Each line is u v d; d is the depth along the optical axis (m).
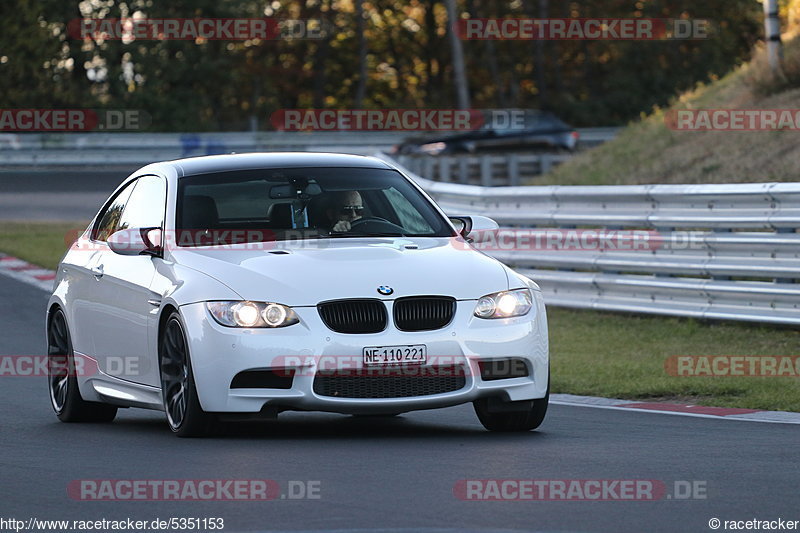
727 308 46.38
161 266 28.73
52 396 33.22
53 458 25.22
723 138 73.50
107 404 32.09
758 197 45.78
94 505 20.30
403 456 24.69
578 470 22.94
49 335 33.94
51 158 131.12
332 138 147.00
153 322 28.34
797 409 32.41
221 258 28.05
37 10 181.50
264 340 26.23
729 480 21.89
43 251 75.50
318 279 26.86
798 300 43.75
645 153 78.94
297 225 29.27
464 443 26.62
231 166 30.86
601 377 38.19
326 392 26.45
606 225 52.31
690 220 48.34
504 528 18.25
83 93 182.88
